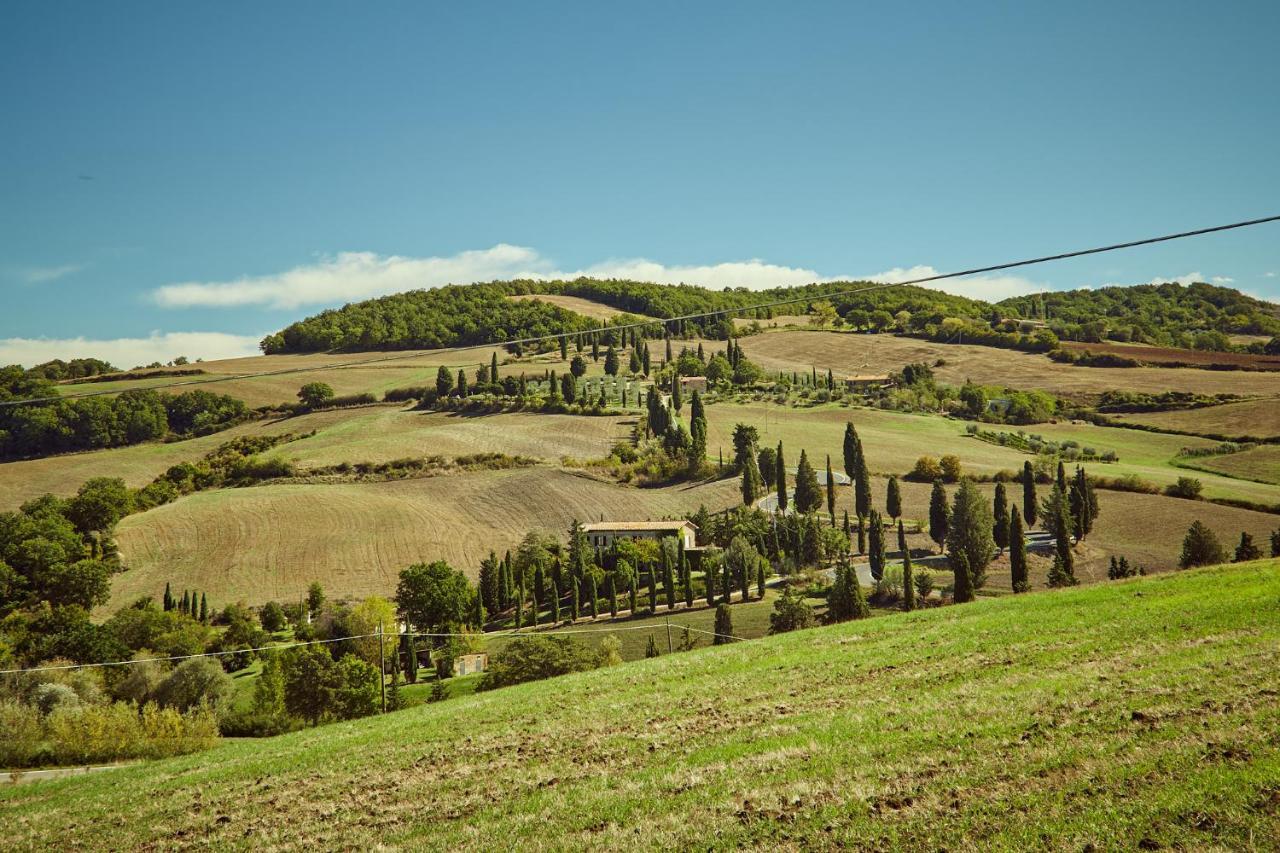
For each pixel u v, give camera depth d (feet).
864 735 85.40
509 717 127.95
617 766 90.74
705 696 119.44
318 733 153.69
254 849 83.82
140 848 91.09
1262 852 50.03
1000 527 466.29
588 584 433.07
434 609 399.03
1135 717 75.72
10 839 101.81
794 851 61.36
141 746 193.26
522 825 76.28
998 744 75.05
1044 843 55.42
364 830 83.92
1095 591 153.99
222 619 431.02
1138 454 649.61
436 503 593.01
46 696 240.73
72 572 438.40
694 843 65.67
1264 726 67.72
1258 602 117.08
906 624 155.33
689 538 516.73
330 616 396.57
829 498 537.24
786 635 169.27
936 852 57.26
